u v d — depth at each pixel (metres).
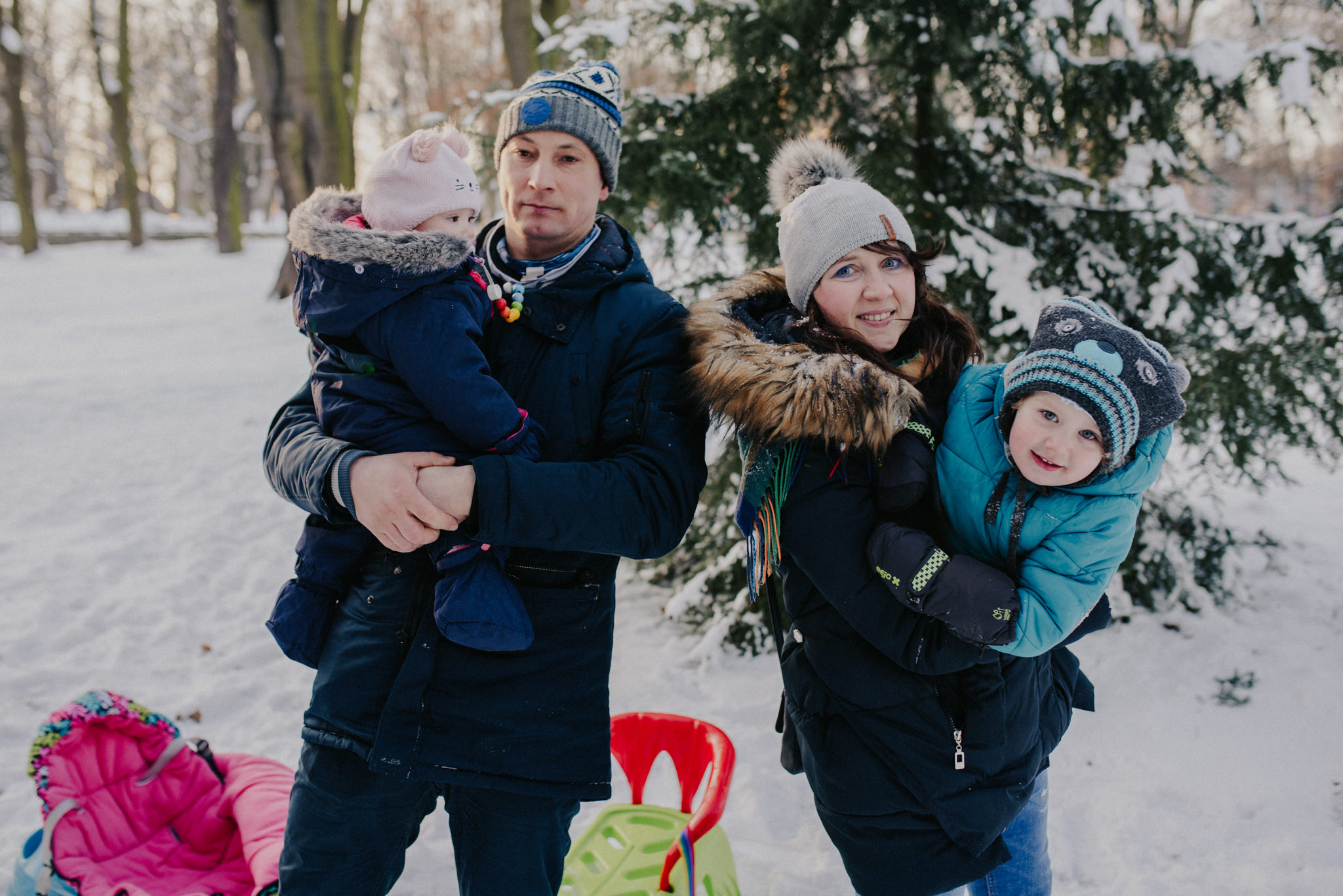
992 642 1.35
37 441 6.89
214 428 7.32
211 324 13.35
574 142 1.56
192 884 2.39
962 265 3.43
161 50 40.34
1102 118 3.70
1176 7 3.81
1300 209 3.50
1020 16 3.41
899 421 1.39
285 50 13.42
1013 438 1.36
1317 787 2.73
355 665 1.45
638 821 2.30
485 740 1.43
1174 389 1.30
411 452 1.40
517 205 1.59
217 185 23.75
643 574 4.66
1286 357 3.47
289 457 1.50
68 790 2.39
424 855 2.53
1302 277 3.50
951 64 3.60
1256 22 3.60
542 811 1.51
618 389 1.51
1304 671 3.31
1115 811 2.70
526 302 1.56
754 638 3.79
